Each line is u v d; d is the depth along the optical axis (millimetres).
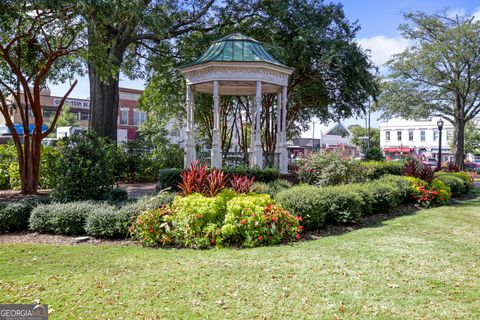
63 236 6527
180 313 3361
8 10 8148
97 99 14797
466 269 4695
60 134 25938
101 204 6996
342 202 7551
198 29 17125
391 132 51281
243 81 11547
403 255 5277
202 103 18547
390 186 9672
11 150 12453
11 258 5051
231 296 3736
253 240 5809
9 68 10805
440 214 9234
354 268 4637
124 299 3660
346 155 10742
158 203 6402
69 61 11461
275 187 8547
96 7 9031
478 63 24688
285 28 16984
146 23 12422
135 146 16078
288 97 20781
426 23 25781
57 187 7754
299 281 4156
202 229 5816
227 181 9461
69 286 3986
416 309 3492
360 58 16844
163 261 4895
